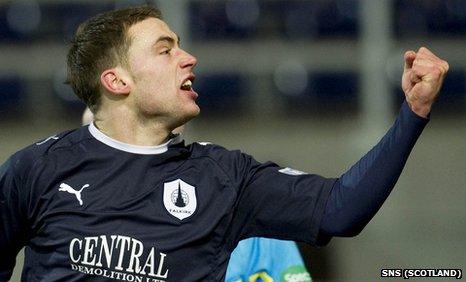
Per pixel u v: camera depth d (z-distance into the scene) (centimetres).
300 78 2736
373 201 905
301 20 2870
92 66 1013
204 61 2716
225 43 2714
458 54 2762
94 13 2823
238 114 2759
